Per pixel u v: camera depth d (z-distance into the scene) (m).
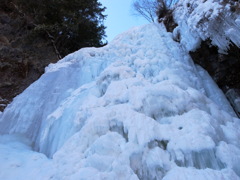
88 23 11.03
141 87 4.57
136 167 2.92
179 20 6.61
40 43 10.13
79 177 2.78
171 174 2.60
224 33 4.46
